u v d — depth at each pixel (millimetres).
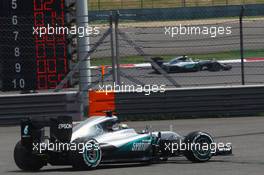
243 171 29594
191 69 97125
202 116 58906
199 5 174000
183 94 58719
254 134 46500
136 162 33906
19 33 57812
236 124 53250
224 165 32000
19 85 58156
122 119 57594
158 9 149875
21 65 58062
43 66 58094
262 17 148500
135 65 103688
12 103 56531
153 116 58281
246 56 115938
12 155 40094
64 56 58156
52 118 31328
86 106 56531
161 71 60094
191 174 28812
